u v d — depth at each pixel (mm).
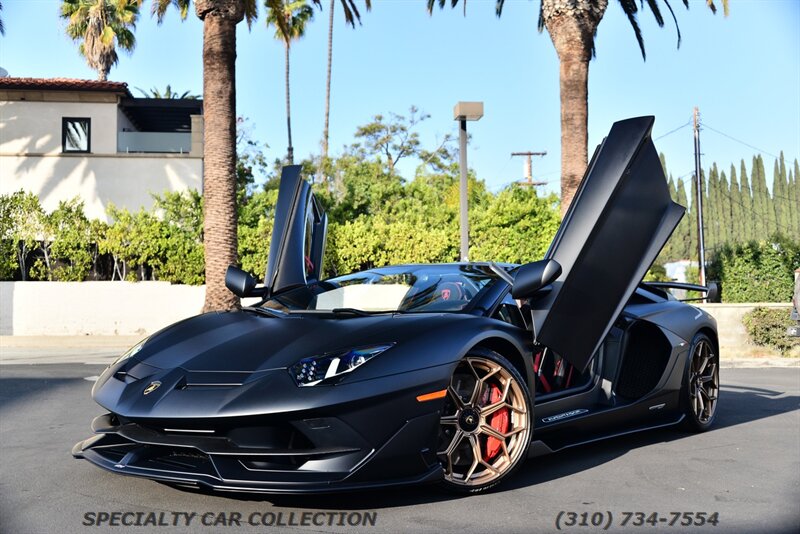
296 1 34938
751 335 12195
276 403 3193
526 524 3244
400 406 3352
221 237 13852
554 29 13570
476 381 3746
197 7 13883
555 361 4492
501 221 17797
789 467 4324
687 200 53875
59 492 3660
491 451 3816
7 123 19875
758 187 51469
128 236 16906
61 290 16938
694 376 5336
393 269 4809
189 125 24016
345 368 3340
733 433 5348
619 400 4723
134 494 3615
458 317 3883
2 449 4664
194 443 3258
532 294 3947
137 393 3469
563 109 13523
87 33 30203
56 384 7977
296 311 4301
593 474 4141
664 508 3510
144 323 17156
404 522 3234
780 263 17766
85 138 20297
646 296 5355
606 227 4113
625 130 4176
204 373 3453
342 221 19734
